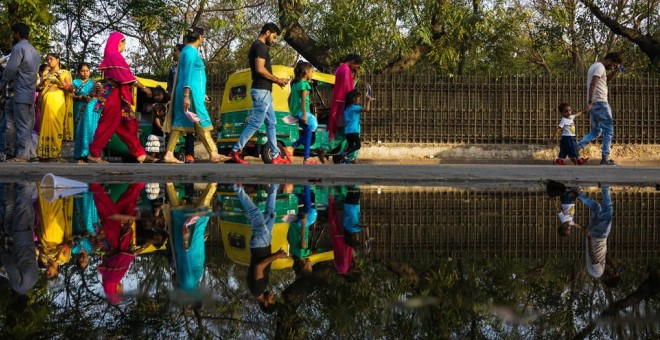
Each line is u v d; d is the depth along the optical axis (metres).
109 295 1.28
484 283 1.45
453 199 3.95
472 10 15.30
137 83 7.05
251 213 3.10
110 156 9.91
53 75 8.20
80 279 1.46
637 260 1.85
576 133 14.33
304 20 16.06
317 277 1.55
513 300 1.25
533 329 1.02
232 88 9.08
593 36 20.91
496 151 14.17
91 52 19.84
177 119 7.11
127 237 2.25
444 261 1.83
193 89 6.95
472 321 1.08
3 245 2.07
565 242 2.27
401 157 14.16
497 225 2.78
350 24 14.32
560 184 5.30
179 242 2.14
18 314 1.12
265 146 8.55
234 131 8.91
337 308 1.20
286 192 4.41
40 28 14.30
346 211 3.27
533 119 14.34
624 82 14.48
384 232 2.54
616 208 3.46
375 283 1.46
